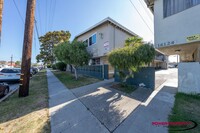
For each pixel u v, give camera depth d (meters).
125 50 7.27
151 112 4.51
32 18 7.24
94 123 3.80
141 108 4.90
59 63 29.27
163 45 7.36
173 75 16.22
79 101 5.90
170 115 4.23
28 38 7.13
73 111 4.76
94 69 14.61
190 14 6.17
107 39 12.95
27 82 7.15
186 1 6.32
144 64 7.23
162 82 10.55
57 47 13.87
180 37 6.58
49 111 4.83
